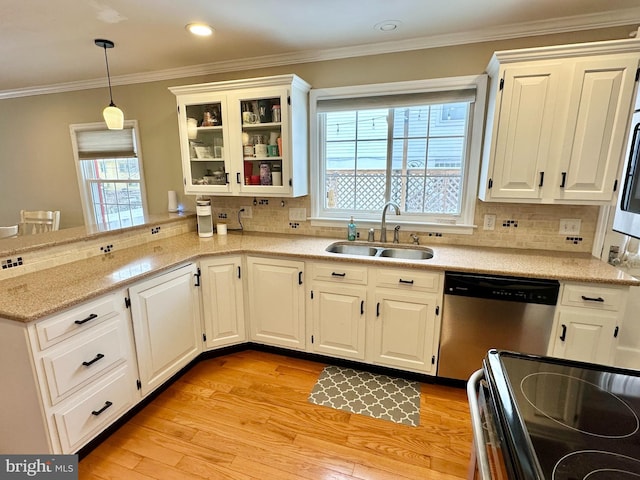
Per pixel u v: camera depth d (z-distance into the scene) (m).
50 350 1.44
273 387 2.26
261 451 1.73
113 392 1.76
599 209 2.25
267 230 3.14
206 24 2.15
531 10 1.99
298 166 2.70
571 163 2.00
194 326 2.38
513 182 2.13
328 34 2.33
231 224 3.25
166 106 3.28
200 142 2.96
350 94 2.65
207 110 2.84
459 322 2.10
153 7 1.93
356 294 2.28
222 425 1.91
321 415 1.99
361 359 2.37
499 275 1.97
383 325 2.26
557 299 1.91
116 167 3.75
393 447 1.76
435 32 2.30
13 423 1.52
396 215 2.79
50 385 1.44
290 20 2.11
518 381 0.94
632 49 1.80
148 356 1.99
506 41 2.26
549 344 1.97
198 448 1.75
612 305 1.83
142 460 1.67
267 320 2.56
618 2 1.90
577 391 0.90
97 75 3.26
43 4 1.87
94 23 2.13
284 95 2.50
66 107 3.66
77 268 1.98
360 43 2.49
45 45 2.47
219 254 2.42
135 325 1.88
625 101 1.85
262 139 2.78
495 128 2.09
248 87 2.58
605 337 1.87
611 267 2.01
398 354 2.27
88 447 1.71
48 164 3.90
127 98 3.39
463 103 2.47
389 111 2.67
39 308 1.40
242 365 2.52
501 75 2.02
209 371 2.44
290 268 2.41
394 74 2.53
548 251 2.38
